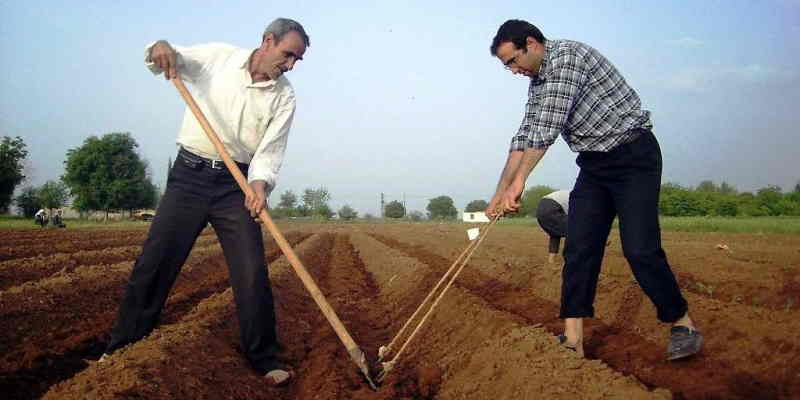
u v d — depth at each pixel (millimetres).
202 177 5191
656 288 4578
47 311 8453
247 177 5406
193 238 5316
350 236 38938
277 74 5059
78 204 72000
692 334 4723
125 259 17078
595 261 5004
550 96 4434
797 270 9203
